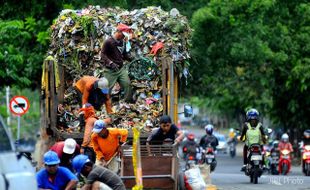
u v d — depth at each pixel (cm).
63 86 4206
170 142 3644
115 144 3559
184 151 6219
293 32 8269
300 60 8281
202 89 8469
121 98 4222
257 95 9981
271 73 8512
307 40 8225
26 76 6712
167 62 4094
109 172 2967
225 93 10969
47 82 4053
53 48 4353
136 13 4384
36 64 6825
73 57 4300
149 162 3591
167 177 3594
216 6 7369
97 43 4316
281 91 8794
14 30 5503
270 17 7950
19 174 2345
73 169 3294
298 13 8219
